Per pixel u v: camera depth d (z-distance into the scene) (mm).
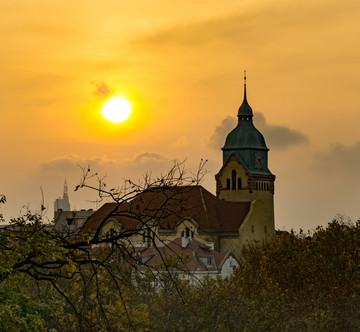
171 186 29078
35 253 30219
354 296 87875
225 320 54500
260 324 58875
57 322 40656
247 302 59000
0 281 30188
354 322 80312
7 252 30312
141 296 44844
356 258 108875
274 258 108562
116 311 39406
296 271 105188
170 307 48219
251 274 85062
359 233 111062
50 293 40406
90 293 41969
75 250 31312
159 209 29438
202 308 52406
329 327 75062
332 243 109312
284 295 80312
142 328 41000
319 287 94375
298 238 114062
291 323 64500
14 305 31984
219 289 57500
